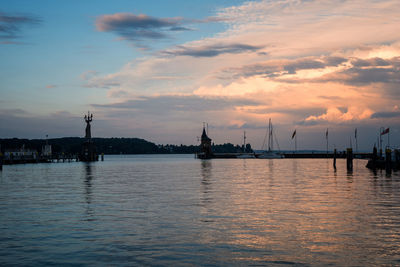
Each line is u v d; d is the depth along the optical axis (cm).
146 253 1814
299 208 2978
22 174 7744
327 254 1791
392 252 1816
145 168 10700
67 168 10888
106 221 2512
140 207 3066
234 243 1977
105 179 6194
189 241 2016
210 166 11881
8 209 2997
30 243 1989
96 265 1653
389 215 2680
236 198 3575
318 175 6762
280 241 2008
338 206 3070
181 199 3528
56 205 3197
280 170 8781
